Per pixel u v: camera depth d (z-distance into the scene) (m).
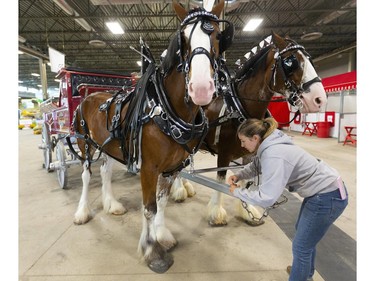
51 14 8.65
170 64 1.52
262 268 1.84
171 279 1.72
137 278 1.73
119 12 8.52
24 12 8.42
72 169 4.88
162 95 1.59
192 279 1.72
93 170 4.77
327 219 1.33
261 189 1.33
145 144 1.65
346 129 7.47
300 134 10.41
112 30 8.10
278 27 10.02
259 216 2.50
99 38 11.41
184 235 2.31
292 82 1.98
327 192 1.33
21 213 2.79
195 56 1.19
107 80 3.78
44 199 3.22
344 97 8.23
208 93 1.17
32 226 2.49
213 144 2.39
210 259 1.95
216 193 2.54
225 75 2.25
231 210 2.86
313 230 1.35
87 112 2.53
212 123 2.12
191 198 3.25
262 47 2.25
